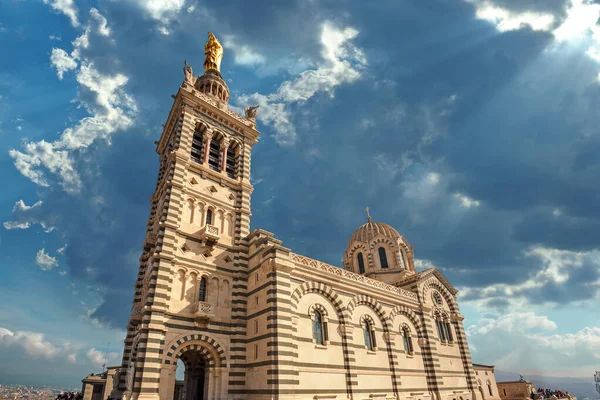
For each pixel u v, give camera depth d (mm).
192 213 36375
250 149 46031
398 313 45562
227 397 30484
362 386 36031
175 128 42344
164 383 27672
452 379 48281
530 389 68312
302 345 33156
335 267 40938
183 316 30828
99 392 49656
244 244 38500
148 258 39031
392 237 62969
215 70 51219
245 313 35000
